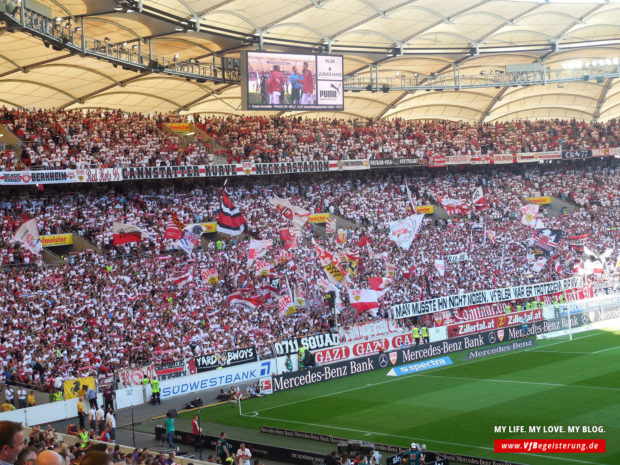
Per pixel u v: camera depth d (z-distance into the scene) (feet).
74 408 145.38
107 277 185.88
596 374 157.89
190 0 189.26
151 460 83.30
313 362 180.24
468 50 265.34
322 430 127.85
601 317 232.73
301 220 199.82
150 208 220.64
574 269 261.24
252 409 147.54
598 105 352.69
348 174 280.51
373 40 246.06
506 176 308.60
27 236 169.99
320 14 218.18
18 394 143.43
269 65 222.28
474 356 188.34
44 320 165.89
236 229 178.19
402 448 107.86
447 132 304.91
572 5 234.79
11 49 188.24
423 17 232.12
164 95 259.39
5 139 199.72
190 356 171.12
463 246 256.52
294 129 270.46
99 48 197.67
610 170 322.14
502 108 344.49
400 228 212.23
